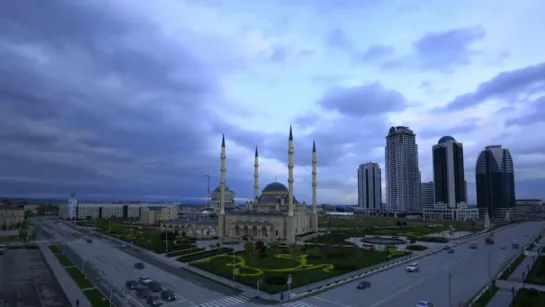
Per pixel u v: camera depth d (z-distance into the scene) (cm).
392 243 19962
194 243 19500
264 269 12481
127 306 8800
